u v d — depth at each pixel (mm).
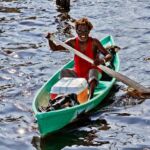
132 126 18281
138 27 30938
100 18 33062
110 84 20766
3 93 21078
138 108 19656
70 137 17422
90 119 18781
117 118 18891
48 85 19984
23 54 26219
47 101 19516
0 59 25406
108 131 17906
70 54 26266
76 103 18578
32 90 21469
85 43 20016
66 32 30172
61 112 17547
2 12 34406
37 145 16891
